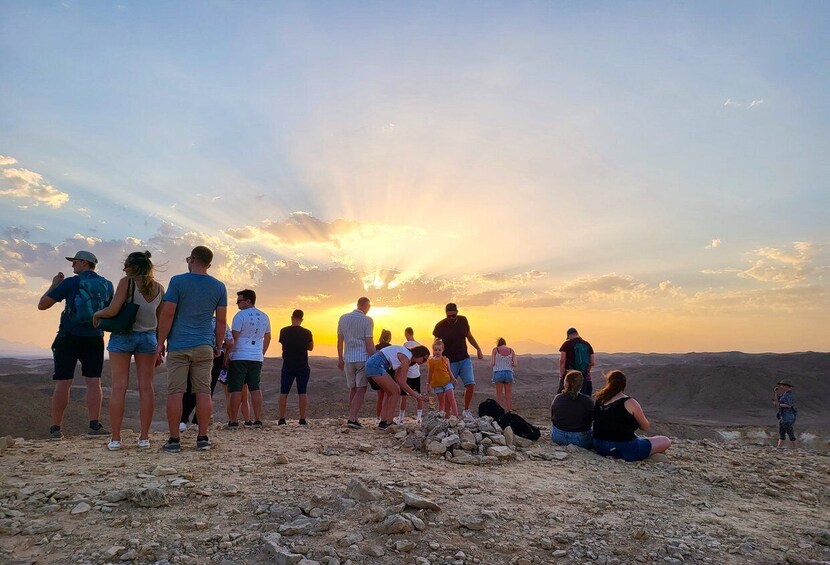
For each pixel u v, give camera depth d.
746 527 5.09
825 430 42.06
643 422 7.50
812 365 78.25
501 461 6.84
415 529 4.34
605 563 4.11
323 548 3.95
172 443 6.30
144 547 3.74
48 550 3.68
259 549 3.89
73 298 7.17
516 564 4.02
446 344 10.22
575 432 8.05
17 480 4.92
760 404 56.72
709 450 8.82
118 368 6.43
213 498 4.72
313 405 32.16
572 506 5.23
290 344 9.05
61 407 7.18
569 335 11.38
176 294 6.25
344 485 5.22
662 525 4.94
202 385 6.50
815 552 4.58
